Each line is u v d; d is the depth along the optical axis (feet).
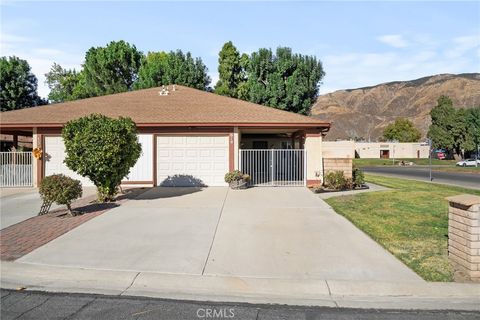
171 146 58.80
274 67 114.62
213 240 27.09
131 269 21.34
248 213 36.29
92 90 125.08
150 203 41.57
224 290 18.85
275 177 61.16
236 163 58.65
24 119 58.59
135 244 26.03
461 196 21.85
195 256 23.59
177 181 58.75
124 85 125.39
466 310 16.71
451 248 22.24
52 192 33.65
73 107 64.39
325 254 24.02
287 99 111.96
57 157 58.34
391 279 19.93
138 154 43.83
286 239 27.43
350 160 57.93
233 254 24.02
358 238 27.63
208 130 58.70
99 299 17.65
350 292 18.56
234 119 58.54
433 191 53.26
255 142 89.20
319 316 16.01
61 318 15.56
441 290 18.62
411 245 25.55
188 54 120.26
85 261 22.58
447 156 238.27
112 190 42.57
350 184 56.24
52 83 173.68
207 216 34.88
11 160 58.59
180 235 28.35
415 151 244.01
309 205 40.75
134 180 58.29
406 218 33.91
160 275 20.52
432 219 33.53
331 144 197.26
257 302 17.49
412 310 16.69
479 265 19.75
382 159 220.84
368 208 38.78
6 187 57.82
